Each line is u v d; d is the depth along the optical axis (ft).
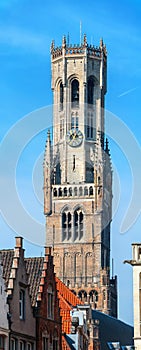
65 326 360.48
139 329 321.32
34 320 301.02
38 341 301.22
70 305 390.63
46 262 316.60
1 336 274.77
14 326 282.77
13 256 303.07
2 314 274.77
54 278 321.11
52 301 317.83
